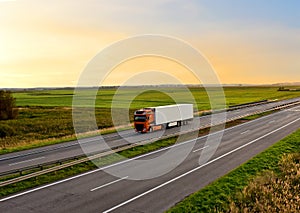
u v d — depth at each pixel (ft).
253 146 104.63
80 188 63.77
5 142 132.16
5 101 205.98
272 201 58.08
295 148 101.40
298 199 58.65
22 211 52.24
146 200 56.85
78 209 52.90
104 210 52.47
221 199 58.34
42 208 53.47
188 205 54.49
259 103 298.56
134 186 64.80
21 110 260.62
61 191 62.03
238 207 55.57
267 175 70.90
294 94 477.36
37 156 96.99
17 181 65.31
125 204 55.01
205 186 64.23
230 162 83.76
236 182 67.10
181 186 64.54
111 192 61.21
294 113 210.79
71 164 77.87
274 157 89.15
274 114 206.80
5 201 56.90
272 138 119.03
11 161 90.89
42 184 66.59
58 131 165.37
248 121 173.78
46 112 247.91
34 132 163.43
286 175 72.74
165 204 54.95
